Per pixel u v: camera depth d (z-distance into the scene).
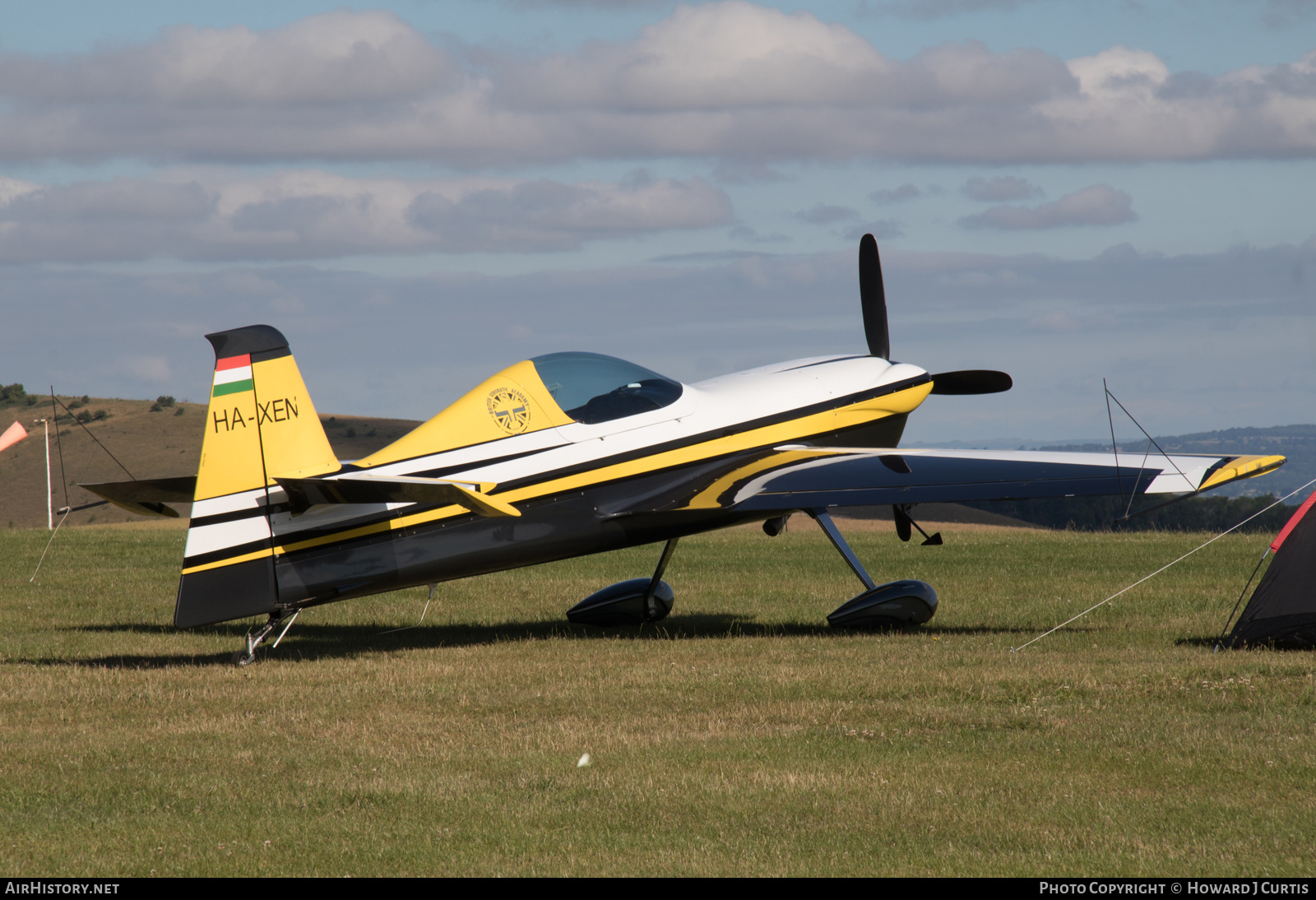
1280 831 12.95
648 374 30.42
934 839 12.89
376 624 31.95
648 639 28.47
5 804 14.45
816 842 12.87
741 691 20.86
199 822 13.77
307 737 17.86
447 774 15.65
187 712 19.77
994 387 38.50
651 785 14.97
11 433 49.31
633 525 28.64
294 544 24.33
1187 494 27.06
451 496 23.22
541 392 28.11
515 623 32.31
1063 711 18.91
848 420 33.84
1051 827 13.21
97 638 29.22
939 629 29.22
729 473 29.98
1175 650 24.48
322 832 13.38
